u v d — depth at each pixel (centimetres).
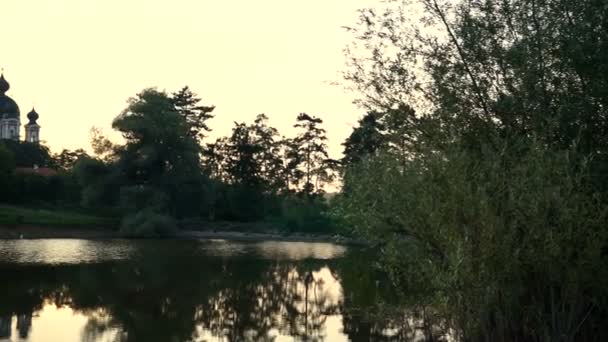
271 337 2042
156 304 2677
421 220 1245
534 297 1294
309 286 3297
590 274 1236
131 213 8325
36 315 2391
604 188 1322
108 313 2458
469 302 1196
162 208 8269
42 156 15025
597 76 1391
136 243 6862
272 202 11069
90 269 4022
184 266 4359
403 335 1912
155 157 8356
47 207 9412
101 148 8719
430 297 1303
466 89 1531
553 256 1216
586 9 1429
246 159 11231
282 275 3831
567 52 1409
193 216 9519
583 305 1339
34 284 3244
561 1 1464
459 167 1246
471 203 1197
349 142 6475
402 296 1600
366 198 1486
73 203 9919
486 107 1514
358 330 2109
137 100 8688
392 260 1371
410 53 1608
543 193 1209
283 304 2692
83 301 2733
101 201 8475
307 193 12169
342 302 2670
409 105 1591
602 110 1386
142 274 3800
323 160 12275
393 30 1634
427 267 1252
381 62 1636
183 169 8662
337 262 4591
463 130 1495
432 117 1528
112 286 3225
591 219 1212
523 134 1459
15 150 14400
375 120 1692
